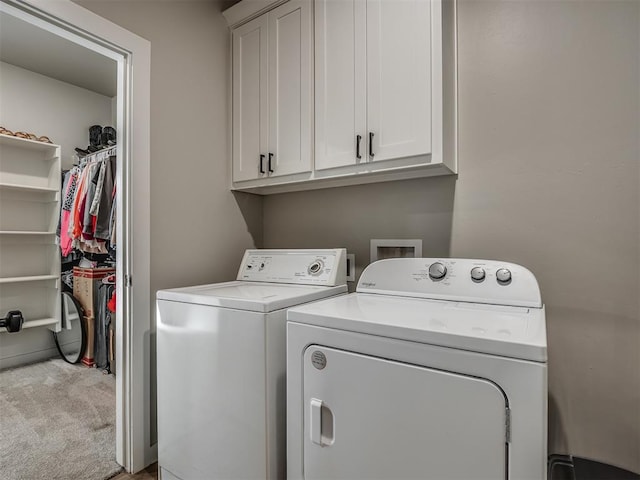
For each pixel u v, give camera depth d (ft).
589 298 4.31
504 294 3.92
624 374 4.12
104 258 10.05
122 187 5.21
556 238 4.51
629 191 4.10
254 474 3.89
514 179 4.78
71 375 9.07
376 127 4.83
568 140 4.44
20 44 8.64
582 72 4.36
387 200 5.85
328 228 6.52
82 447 5.88
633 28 4.09
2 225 9.68
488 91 4.97
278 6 5.91
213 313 4.26
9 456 5.64
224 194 6.57
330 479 3.29
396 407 2.94
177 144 5.75
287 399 3.62
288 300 4.15
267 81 6.04
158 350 4.94
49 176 10.44
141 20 5.27
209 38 6.30
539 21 4.64
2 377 8.91
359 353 3.14
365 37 4.95
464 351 2.67
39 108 10.30
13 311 9.43
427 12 4.48
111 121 11.97
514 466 2.49
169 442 4.80
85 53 9.10
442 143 4.38
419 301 4.21
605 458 4.20
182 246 5.82
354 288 6.18
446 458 2.73
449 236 5.27
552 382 4.50
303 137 5.57
